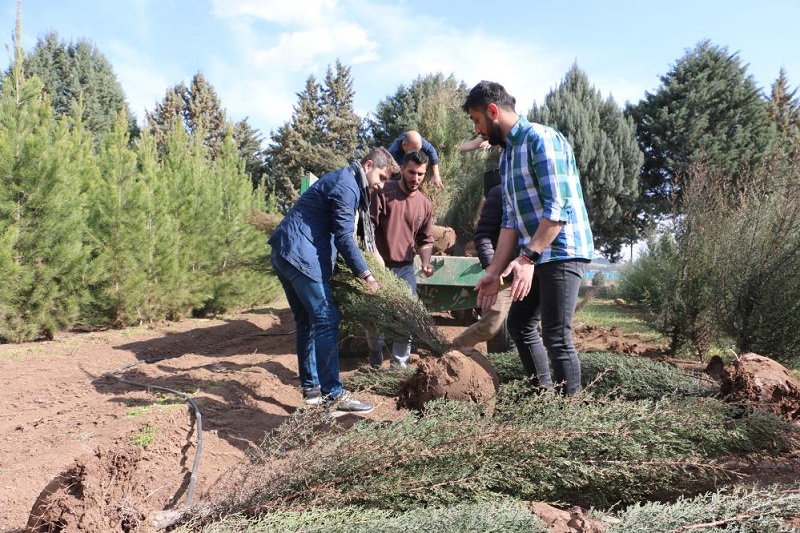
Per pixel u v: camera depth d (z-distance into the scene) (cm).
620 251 2681
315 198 414
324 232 414
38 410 421
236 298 1080
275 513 215
